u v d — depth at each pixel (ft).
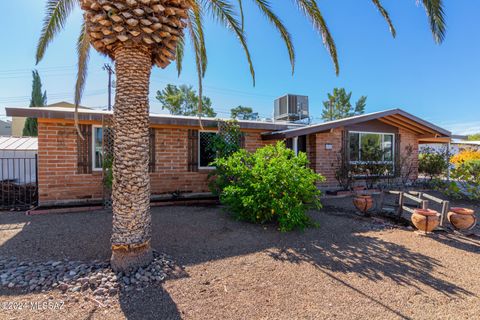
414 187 36.83
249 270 11.36
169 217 20.26
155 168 28.09
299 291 9.68
